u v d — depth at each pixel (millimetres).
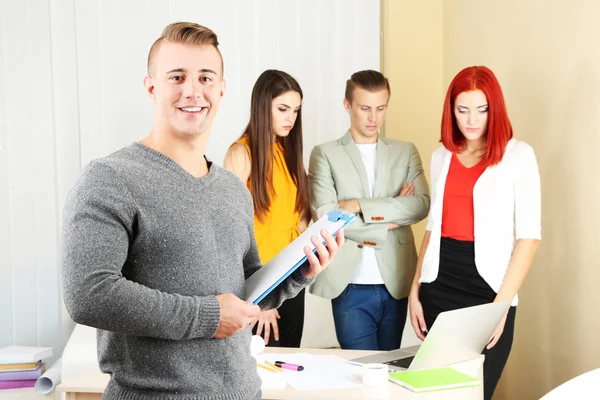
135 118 3842
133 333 1276
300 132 2887
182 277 1355
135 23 3818
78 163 3842
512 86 3344
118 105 3832
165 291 1349
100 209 1287
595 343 2730
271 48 3900
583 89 2787
